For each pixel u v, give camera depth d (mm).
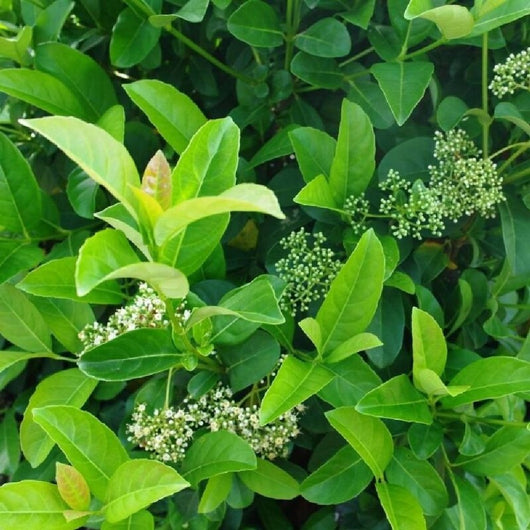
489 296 964
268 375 875
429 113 1007
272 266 920
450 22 842
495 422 860
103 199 950
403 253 907
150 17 891
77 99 937
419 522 809
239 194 637
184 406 908
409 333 965
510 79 881
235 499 900
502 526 931
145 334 799
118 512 770
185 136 878
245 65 985
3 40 918
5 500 769
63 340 904
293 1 938
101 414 973
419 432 843
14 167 895
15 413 1051
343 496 854
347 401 837
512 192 937
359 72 950
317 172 895
